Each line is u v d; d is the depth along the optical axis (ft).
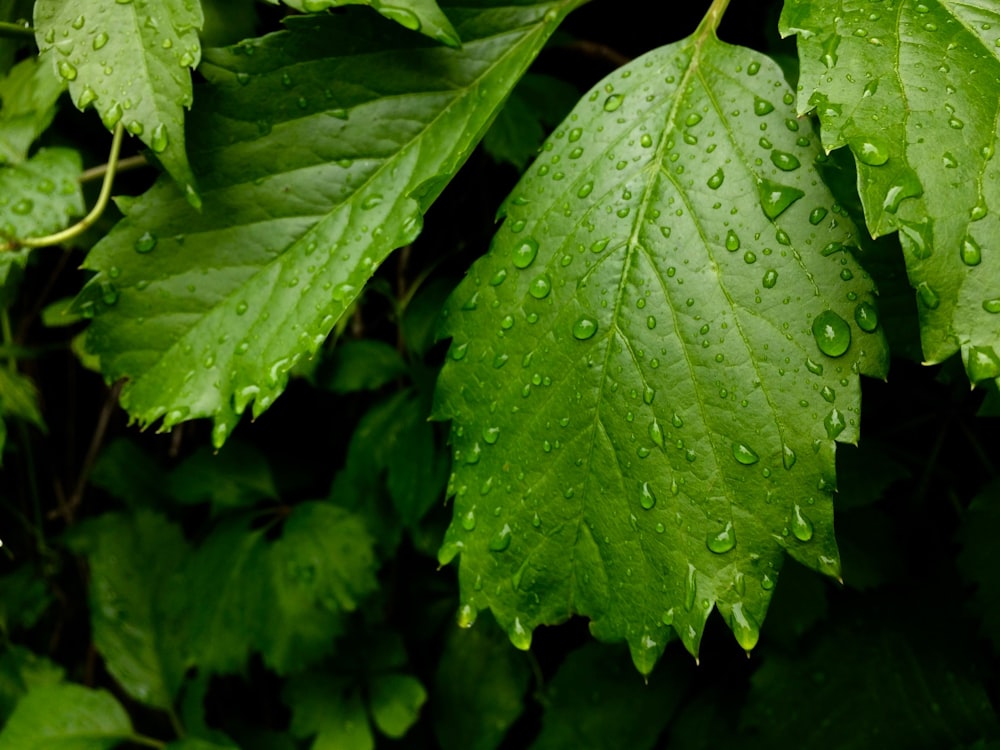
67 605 2.06
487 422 1.20
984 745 1.32
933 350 1.10
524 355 1.20
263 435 1.79
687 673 1.47
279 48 1.24
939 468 1.41
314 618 1.49
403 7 1.21
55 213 1.32
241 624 1.51
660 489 1.17
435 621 1.63
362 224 1.24
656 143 1.20
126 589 1.77
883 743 1.35
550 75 1.47
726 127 1.18
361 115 1.25
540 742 1.47
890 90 1.13
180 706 1.89
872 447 1.37
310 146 1.25
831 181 1.19
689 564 1.16
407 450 1.47
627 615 1.18
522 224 1.21
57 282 1.82
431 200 1.21
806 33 1.15
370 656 1.59
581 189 1.20
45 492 2.02
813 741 1.36
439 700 1.57
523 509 1.19
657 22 1.47
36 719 1.71
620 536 1.18
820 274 1.16
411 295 1.53
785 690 1.38
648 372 1.17
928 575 1.40
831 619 1.39
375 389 1.53
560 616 1.19
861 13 1.16
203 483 1.72
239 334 1.24
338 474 1.54
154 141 1.19
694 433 1.17
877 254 1.23
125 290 1.25
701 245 1.17
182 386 1.24
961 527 1.33
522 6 1.25
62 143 1.46
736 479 1.16
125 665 1.72
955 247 1.10
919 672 1.36
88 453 1.99
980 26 1.15
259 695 1.90
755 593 1.15
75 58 1.21
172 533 1.80
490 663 1.56
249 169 1.25
